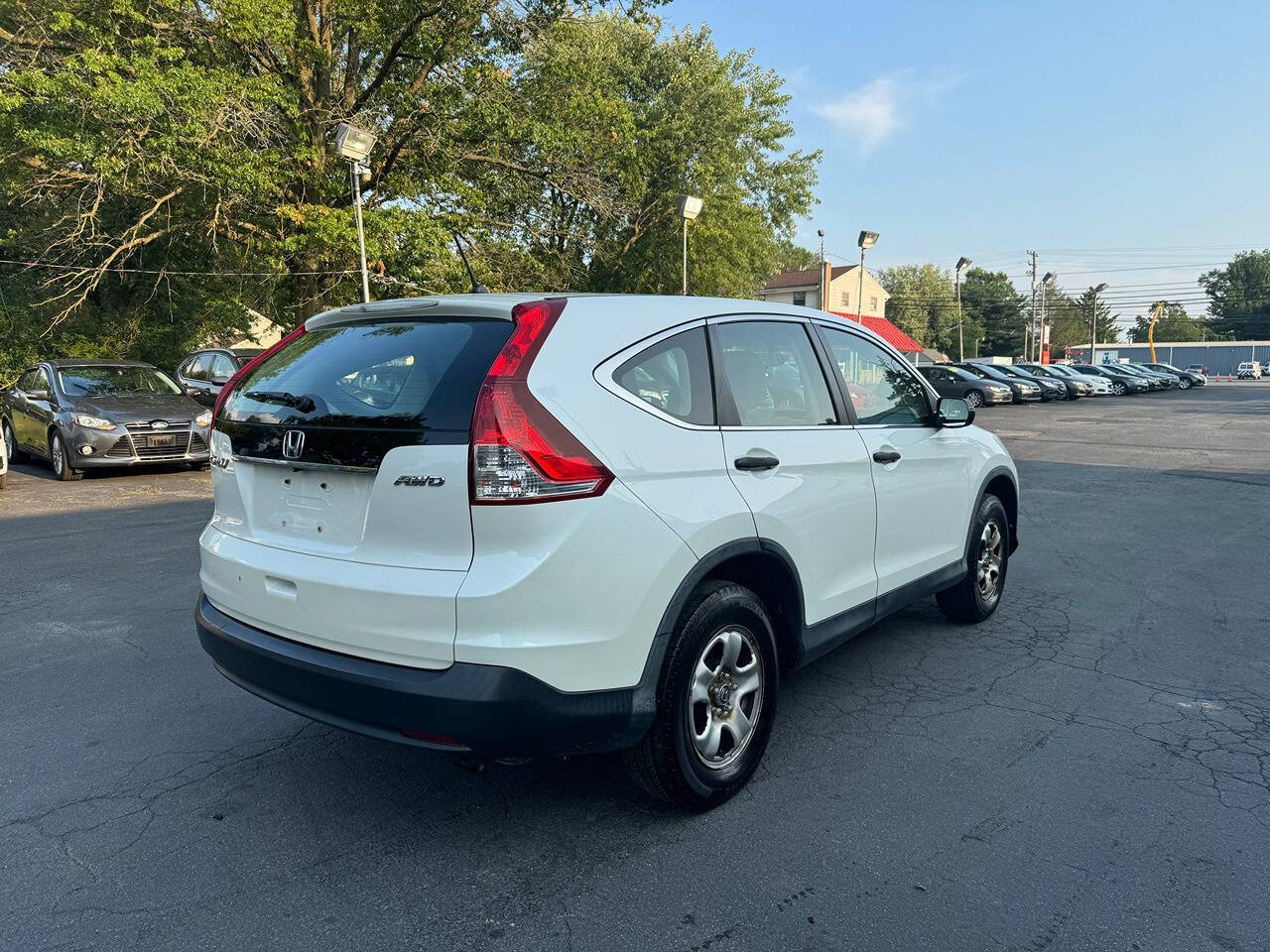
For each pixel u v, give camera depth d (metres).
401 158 19.89
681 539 2.78
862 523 3.75
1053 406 31.25
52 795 3.22
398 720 2.52
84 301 22.19
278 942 2.39
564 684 2.52
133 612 5.49
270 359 3.32
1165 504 9.55
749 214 29.08
